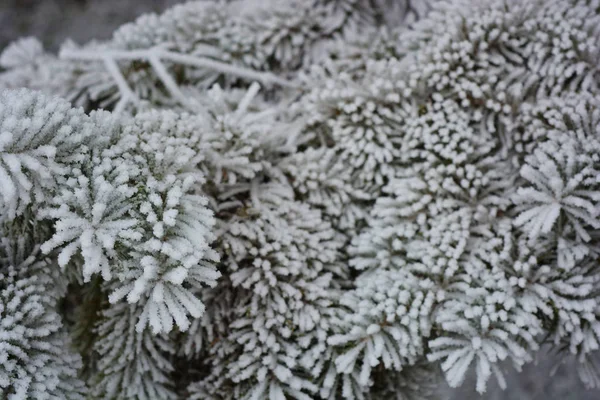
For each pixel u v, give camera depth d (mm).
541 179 628
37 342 601
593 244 637
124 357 654
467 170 655
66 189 577
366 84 688
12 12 1249
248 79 756
